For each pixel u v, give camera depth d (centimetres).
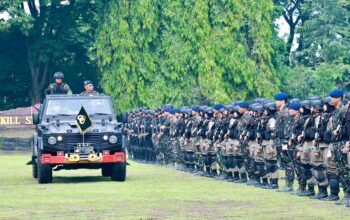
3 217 3672
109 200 4359
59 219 3581
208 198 4431
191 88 11575
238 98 11750
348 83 13088
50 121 5772
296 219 3481
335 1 13250
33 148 5906
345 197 4103
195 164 6712
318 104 4528
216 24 11694
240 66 11656
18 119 10969
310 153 4503
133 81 11531
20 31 12519
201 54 11506
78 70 12850
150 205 4094
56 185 5403
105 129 5572
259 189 5019
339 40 13212
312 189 4578
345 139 4084
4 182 5731
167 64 11619
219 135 5775
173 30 11638
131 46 11531
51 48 12350
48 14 12481
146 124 8562
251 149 5222
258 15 11775
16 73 12975
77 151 5519
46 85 12812
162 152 7981
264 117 5119
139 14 11550
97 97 5959
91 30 12525
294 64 14062
